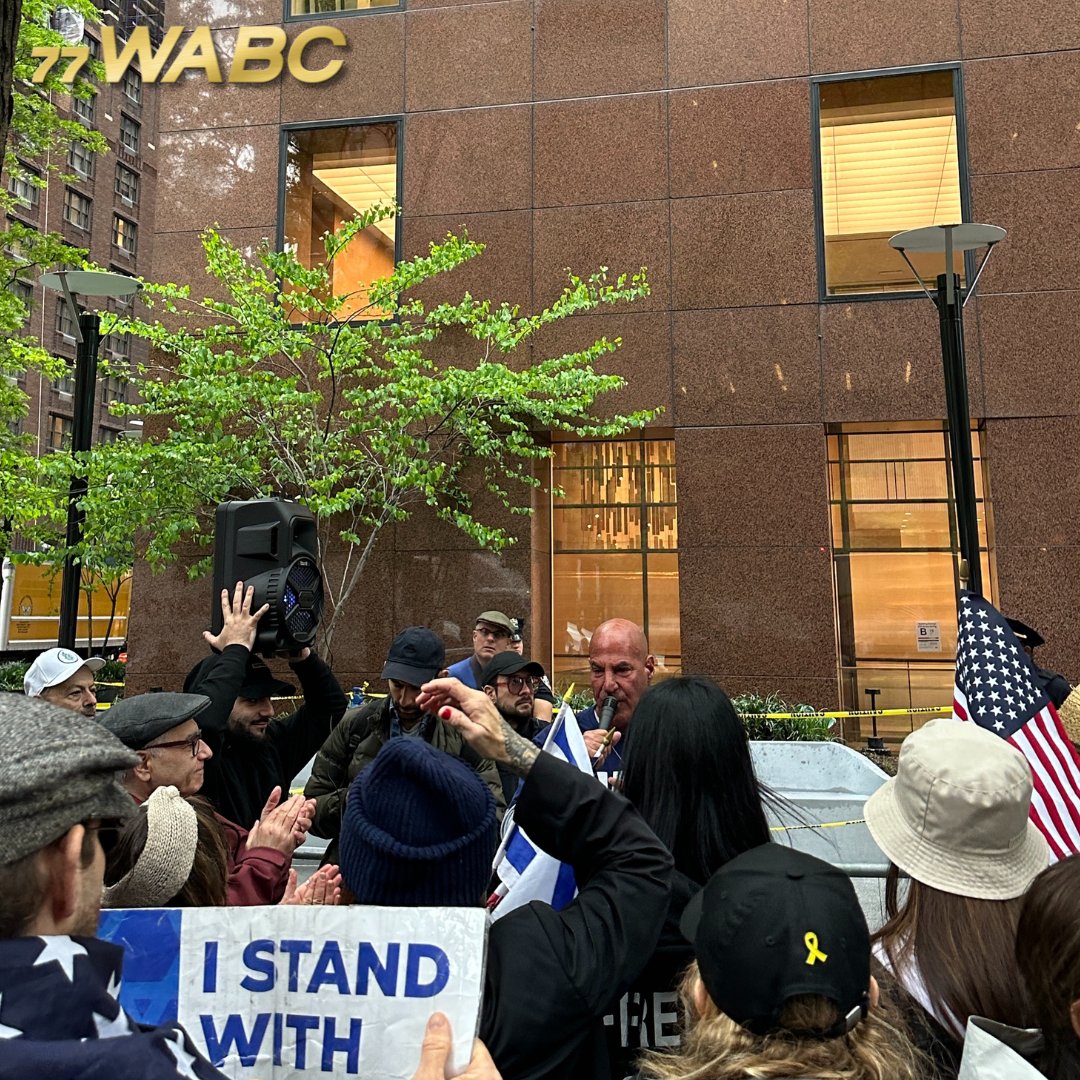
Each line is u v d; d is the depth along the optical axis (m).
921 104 11.50
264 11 13.08
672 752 2.38
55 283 9.30
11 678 14.64
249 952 1.66
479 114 12.34
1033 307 10.91
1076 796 3.30
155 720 2.80
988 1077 1.51
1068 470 10.67
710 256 11.64
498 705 5.12
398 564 11.84
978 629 3.59
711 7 11.95
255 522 3.66
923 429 11.58
